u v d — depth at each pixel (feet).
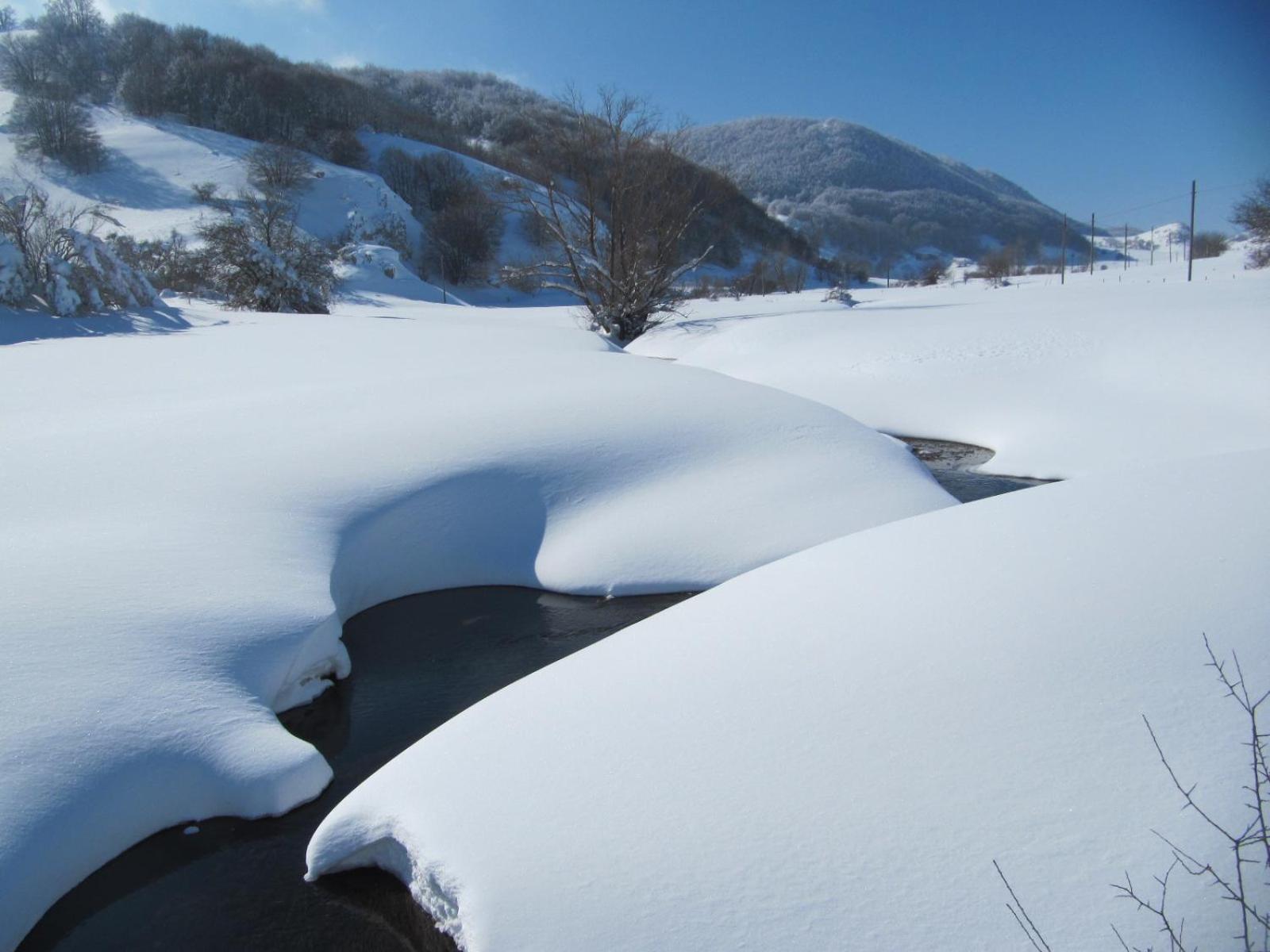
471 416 25.86
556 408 26.84
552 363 33.91
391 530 21.71
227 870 11.98
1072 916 7.10
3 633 13.51
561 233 81.82
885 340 52.01
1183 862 7.23
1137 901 6.90
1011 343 46.52
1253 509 12.01
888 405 42.75
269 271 88.69
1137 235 452.35
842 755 9.31
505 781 10.37
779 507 23.44
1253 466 13.78
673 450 25.55
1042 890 7.38
